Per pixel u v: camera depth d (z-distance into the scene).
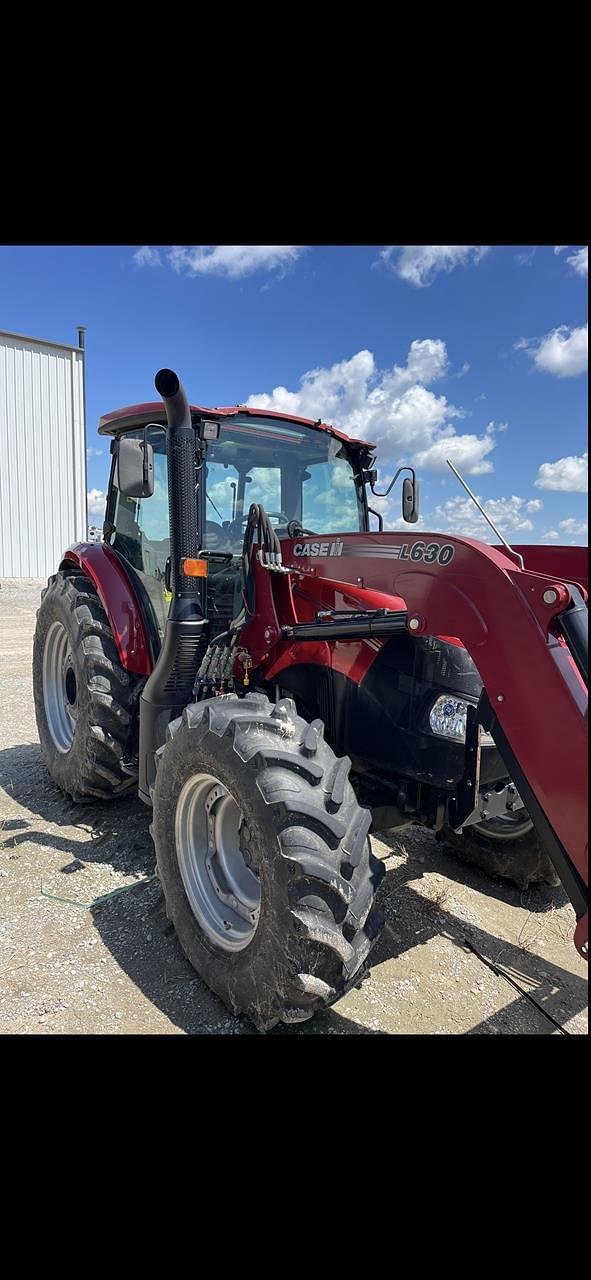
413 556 2.40
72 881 3.12
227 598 3.40
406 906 3.04
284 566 3.02
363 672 2.73
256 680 3.09
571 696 1.90
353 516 3.98
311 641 2.80
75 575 4.16
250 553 3.03
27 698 6.99
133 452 2.99
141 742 3.22
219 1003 2.34
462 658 2.63
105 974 2.47
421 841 3.75
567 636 1.92
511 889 3.30
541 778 1.95
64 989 2.38
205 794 2.49
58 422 16.89
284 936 1.96
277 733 2.21
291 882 1.95
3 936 2.68
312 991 1.93
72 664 3.98
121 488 2.99
